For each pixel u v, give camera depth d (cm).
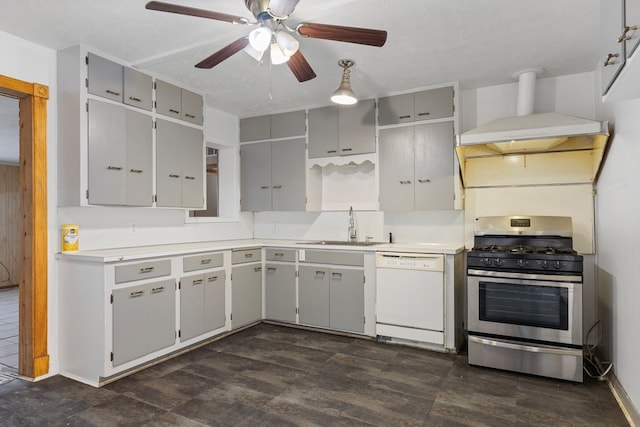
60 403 229
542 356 264
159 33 251
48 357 270
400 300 331
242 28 242
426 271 321
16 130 474
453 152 340
